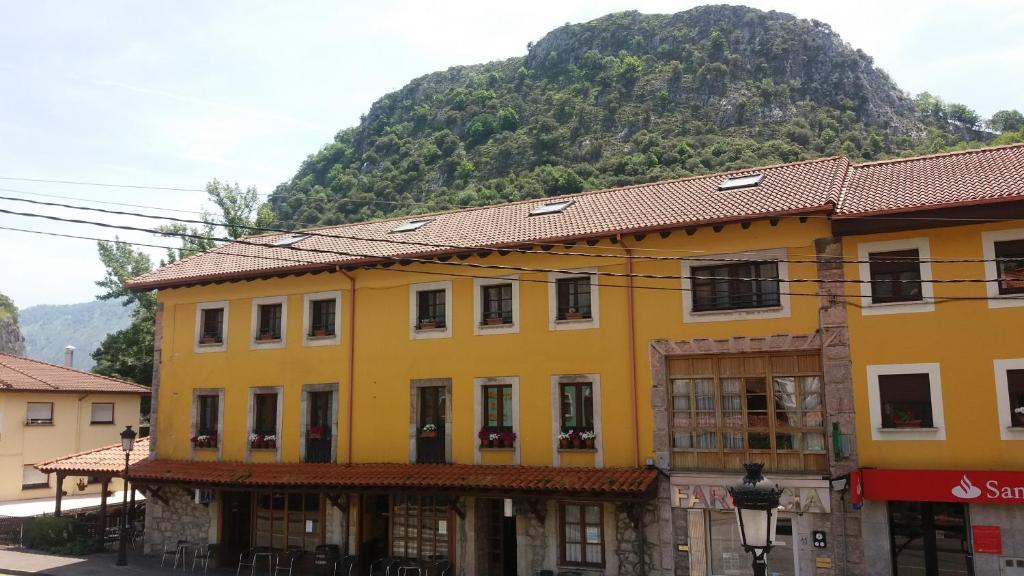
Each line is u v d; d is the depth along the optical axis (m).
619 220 17.06
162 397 21.78
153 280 21.47
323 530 19.00
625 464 16.12
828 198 14.88
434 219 22.61
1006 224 13.84
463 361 18.11
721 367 15.76
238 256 22.42
